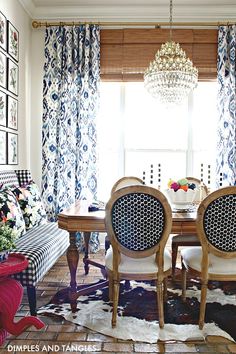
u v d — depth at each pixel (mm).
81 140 4309
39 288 3055
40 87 4480
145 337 2229
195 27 4355
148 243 2299
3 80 3488
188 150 4570
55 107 4336
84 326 2373
